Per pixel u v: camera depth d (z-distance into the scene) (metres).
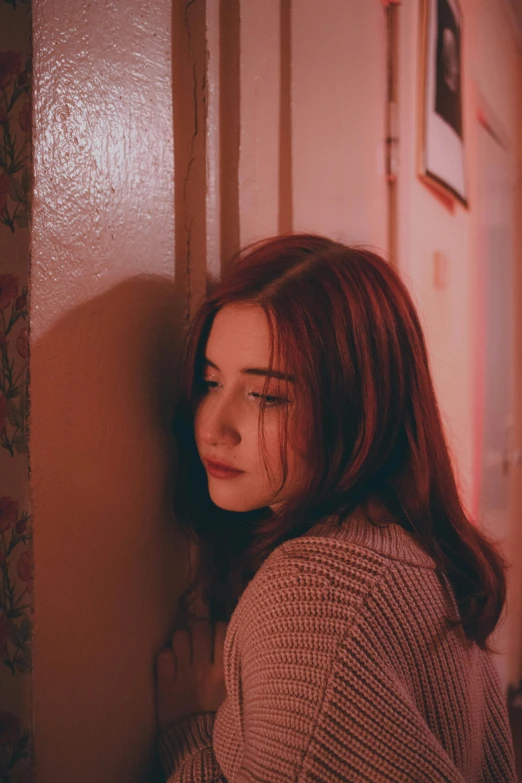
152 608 0.78
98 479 0.66
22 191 0.56
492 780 0.70
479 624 0.62
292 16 0.92
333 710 0.50
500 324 2.17
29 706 0.59
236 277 0.65
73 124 0.60
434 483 0.69
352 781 0.50
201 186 0.79
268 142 0.89
